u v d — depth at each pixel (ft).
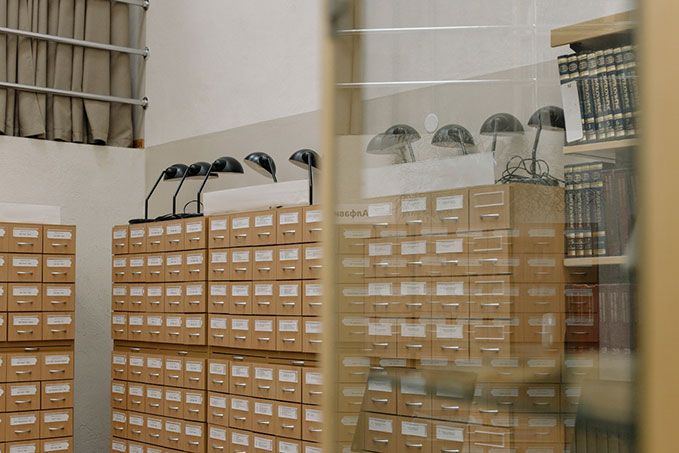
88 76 16.51
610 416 1.51
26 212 12.85
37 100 15.87
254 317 10.28
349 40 1.76
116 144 17.04
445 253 1.65
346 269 1.73
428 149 1.69
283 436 9.66
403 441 1.65
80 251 16.35
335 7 1.77
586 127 1.57
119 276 13.02
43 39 15.93
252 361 10.40
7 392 12.39
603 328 1.53
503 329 1.60
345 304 1.72
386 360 1.69
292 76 13.73
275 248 10.03
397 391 1.67
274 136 14.03
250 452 10.12
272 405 9.83
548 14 1.63
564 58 1.60
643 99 1.51
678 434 1.44
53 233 12.95
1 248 12.48
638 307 1.49
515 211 1.60
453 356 1.63
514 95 1.64
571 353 1.55
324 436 1.71
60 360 12.90
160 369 11.89
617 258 1.52
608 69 1.55
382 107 1.73
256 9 14.60
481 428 1.60
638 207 1.50
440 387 1.63
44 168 15.99
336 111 1.76
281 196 10.52
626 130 1.53
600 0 1.57
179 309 11.68
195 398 11.19
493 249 1.62
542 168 1.61
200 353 11.37
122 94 17.03
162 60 16.93
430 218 1.67
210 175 13.12
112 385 12.96
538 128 1.61
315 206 9.56
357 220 1.73
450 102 1.68
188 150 16.02
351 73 1.75
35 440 12.59
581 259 1.55
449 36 1.69
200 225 11.37
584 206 1.56
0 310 12.44
